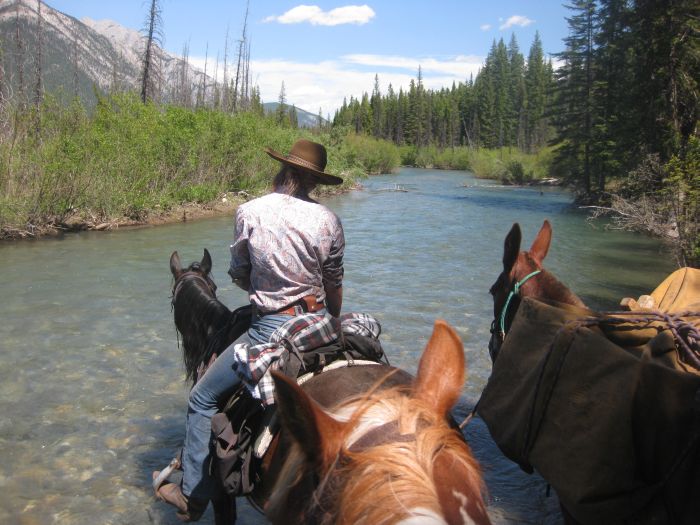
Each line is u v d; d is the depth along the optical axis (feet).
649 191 64.03
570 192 118.11
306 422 6.25
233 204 76.38
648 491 8.25
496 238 58.90
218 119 80.33
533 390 10.02
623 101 95.04
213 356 11.08
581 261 49.06
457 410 20.56
